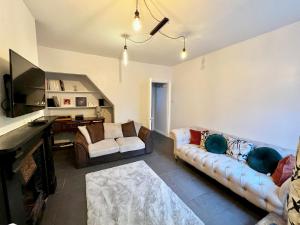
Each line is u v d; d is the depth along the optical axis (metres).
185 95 4.37
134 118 4.53
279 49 2.28
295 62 2.12
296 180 0.92
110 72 4.06
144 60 4.25
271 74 2.39
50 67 3.36
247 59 2.72
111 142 3.31
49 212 1.77
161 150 3.80
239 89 2.89
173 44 2.96
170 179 2.48
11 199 1.03
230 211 1.80
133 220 1.65
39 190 1.75
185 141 3.19
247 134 2.80
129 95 4.40
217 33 2.46
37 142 1.64
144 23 2.13
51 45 3.13
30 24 1.88
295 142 2.18
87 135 3.22
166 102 5.03
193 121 4.12
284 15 1.92
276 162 1.97
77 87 4.17
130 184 2.30
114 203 1.90
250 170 2.06
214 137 2.79
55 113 3.98
